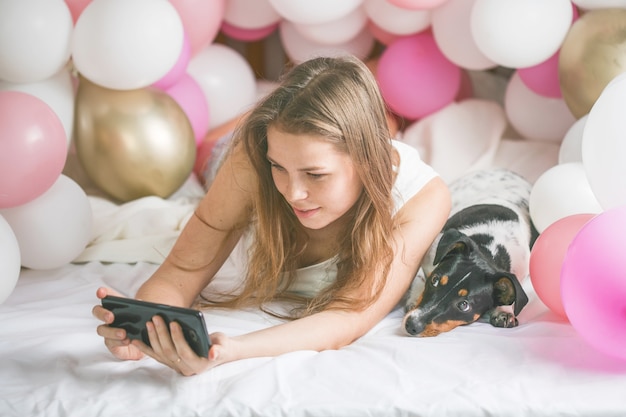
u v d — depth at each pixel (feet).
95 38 8.18
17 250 6.87
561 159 8.45
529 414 5.18
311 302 6.49
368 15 10.15
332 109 5.74
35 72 8.07
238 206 6.55
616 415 5.17
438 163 9.75
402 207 6.61
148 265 7.75
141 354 5.91
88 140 8.80
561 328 6.30
